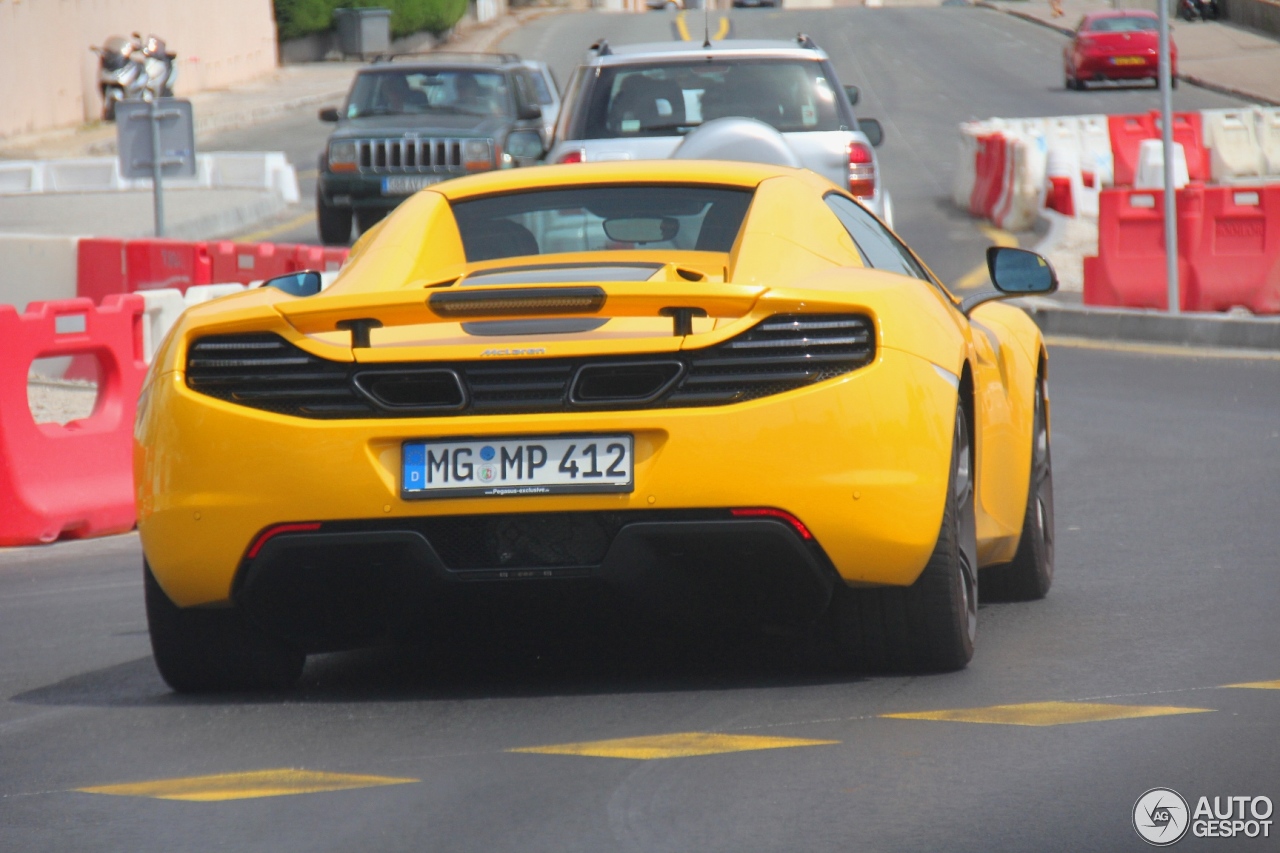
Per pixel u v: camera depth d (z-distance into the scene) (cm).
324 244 7156
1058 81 15725
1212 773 1299
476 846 1174
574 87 4103
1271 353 5034
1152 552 2344
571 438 1479
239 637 1647
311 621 1588
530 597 1522
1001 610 2005
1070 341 5459
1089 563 2288
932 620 1593
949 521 1568
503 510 1483
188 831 1229
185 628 1638
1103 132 9938
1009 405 1939
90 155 12381
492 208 1819
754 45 4072
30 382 4497
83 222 8506
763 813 1228
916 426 1514
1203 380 4456
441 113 7144
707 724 1484
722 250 1739
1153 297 5678
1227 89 14525
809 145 3928
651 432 1476
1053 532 2311
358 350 1500
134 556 2736
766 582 1520
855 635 1620
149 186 10331
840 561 1505
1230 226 5625
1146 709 1495
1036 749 1376
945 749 1382
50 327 2895
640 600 1526
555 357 1481
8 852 1195
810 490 1477
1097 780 1288
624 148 3906
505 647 1856
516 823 1221
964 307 1992
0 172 10375
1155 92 14700
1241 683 1585
